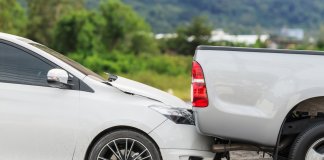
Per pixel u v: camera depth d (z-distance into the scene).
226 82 7.16
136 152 7.24
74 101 7.18
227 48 7.23
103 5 119.50
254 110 7.11
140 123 7.12
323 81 7.02
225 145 7.34
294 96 7.05
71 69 7.35
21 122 7.15
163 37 132.75
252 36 153.38
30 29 137.12
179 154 7.18
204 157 7.31
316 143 7.09
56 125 7.13
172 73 76.81
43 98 7.20
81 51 107.56
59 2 138.25
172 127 7.21
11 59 7.36
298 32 178.00
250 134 7.14
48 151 7.16
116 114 7.14
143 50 120.69
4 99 7.20
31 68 7.33
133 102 7.25
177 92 36.94
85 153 7.14
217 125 7.18
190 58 86.81
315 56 7.12
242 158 9.62
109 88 7.32
